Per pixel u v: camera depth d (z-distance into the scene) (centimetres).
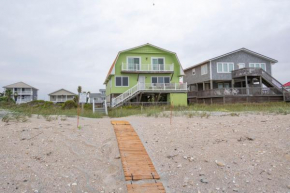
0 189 362
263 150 518
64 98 6650
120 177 439
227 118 974
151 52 2798
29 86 6097
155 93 2702
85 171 455
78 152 546
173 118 1051
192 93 3161
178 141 632
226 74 2938
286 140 559
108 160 516
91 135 690
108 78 3045
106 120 1072
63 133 676
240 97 2588
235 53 2981
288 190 362
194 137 656
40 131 675
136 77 2792
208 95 2809
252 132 657
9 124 739
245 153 513
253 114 1108
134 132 741
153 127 813
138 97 2656
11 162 459
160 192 381
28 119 867
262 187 378
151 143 632
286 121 763
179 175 443
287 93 2594
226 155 512
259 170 434
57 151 539
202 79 3134
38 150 534
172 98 2645
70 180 414
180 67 2798
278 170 425
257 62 3033
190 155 529
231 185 393
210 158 504
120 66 2750
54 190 377
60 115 1139
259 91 2603
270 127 697
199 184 404
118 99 2428
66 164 479
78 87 2569
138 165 486
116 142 637
